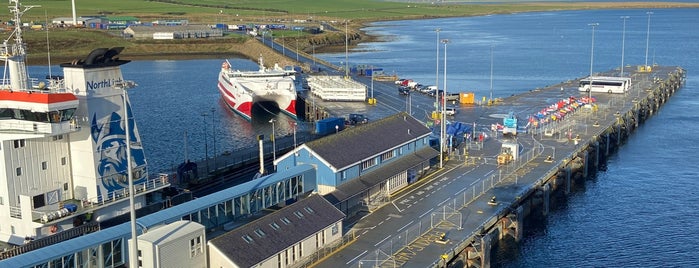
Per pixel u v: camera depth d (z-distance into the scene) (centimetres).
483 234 9194
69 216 8619
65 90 9031
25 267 6481
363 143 10850
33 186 8725
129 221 8281
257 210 9225
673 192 12275
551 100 19238
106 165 9225
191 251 7306
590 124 15600
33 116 8525
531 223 10806
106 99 9188
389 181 10812
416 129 12181
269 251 7650
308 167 10019
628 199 11938
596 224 10719
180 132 17538
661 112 19975
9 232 8662
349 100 19750
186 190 10912
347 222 9519
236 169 12725
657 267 9150
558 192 12319
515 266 9162
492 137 14675
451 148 13438
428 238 8806
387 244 8619
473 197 10462
